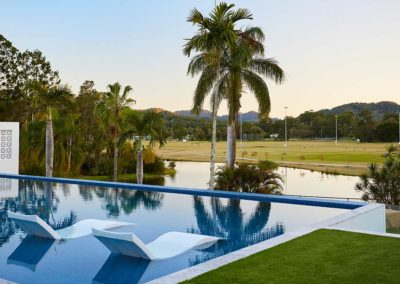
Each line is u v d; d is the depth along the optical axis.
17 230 7.61
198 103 18.23
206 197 11.56
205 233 7.75
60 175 30.89
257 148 80.81
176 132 100.00
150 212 9.78
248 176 17.42
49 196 12.16
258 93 18.09
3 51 41.06
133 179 34.53
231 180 17.48
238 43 17.00
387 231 10.30
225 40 15.62
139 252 5.79
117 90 27.31
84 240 6.87
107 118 27.41
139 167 24.34
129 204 10.81
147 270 5.45
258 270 4.16
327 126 94.62
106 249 6.38
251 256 4.61
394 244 5.10
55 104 24.62
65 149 31.56
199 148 89.12
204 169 43.56
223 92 18.19
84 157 34.38
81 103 39.31
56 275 5.29
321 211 9.57
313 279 3.95
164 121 24.92
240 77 17.81
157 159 38.16
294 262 4.42
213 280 3.88
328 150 67.44
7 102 40.81
